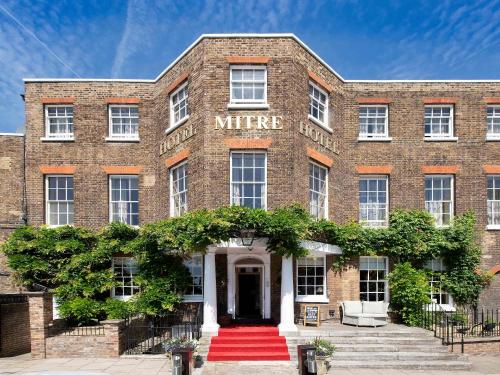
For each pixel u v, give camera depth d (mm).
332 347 11703
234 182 14766
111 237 17047
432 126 18656
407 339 13406
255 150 14805
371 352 12820
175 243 13297
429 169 18203
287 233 13023
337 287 16562
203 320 14930
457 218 17828
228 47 15109
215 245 13336
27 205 17938
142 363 12219
